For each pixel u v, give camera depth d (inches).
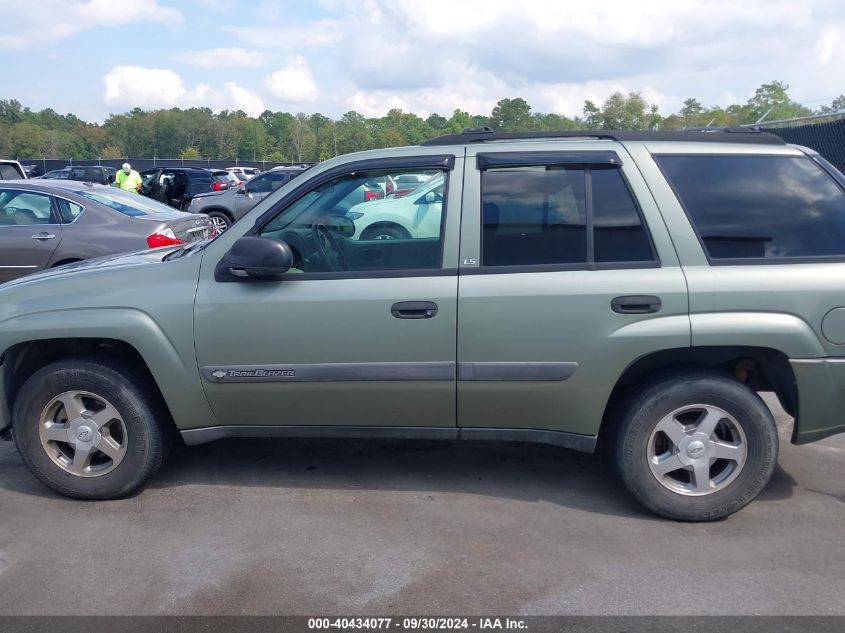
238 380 155.7
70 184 337.1
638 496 152.6
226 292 154.1
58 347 169.2
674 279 145.6
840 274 144.8
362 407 156.9
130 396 158.4
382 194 157.6
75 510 160.2
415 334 150.3
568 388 150.3
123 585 131.6
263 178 706.2
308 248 156.6
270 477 175.8
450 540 145.9
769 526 151.1
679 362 153.6
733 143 156.2
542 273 148.5
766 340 143.9
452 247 151.4
